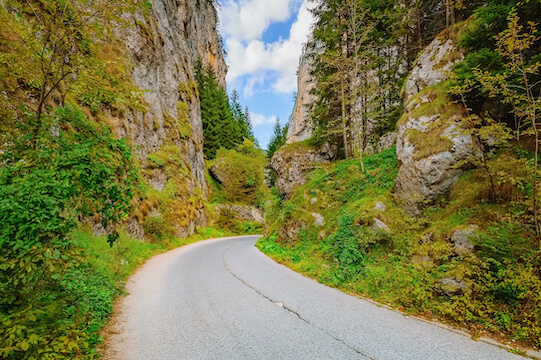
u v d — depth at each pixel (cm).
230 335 482
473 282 564
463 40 909
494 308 534
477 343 466
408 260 796
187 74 3831
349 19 1655
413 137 1027
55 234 305
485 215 710
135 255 1196
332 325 534
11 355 280
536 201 594
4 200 271
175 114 3089
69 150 349
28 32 358
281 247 1446
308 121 2302
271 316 574
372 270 801
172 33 3562
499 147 852
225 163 4016
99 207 390
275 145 5912
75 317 401
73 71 384
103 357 397
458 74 865
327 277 882
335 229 1131
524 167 676
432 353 429
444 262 696
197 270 1036
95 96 420
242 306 632
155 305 632
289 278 916
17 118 366
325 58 1606
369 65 1712
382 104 2150
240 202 4003
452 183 898
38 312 297
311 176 1816
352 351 433
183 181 2598
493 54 762
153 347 432
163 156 2419
